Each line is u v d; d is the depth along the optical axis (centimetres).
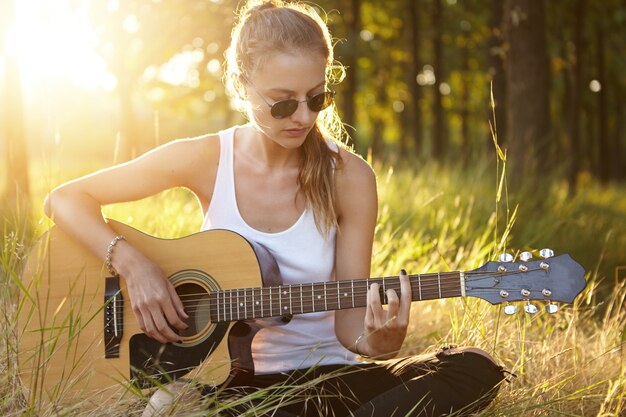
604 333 352
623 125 2588
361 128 2400
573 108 1631
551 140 829
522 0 823
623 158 2700
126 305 275
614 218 827
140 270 269
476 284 249
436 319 390
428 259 486
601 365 326
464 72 1923
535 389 286
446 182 713
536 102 824
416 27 1634
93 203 289
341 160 273
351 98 1412
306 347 268
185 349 266
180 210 499
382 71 1809
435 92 1700
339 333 268
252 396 234
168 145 290
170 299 265
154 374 265
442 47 1811
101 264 283
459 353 249
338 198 273
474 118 2175
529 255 247
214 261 273
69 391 263
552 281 247
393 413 237
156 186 290
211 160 284
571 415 270
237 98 276
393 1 1650
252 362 264
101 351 272
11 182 800
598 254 622
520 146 818
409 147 2156
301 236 271
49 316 280
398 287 253
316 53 251
